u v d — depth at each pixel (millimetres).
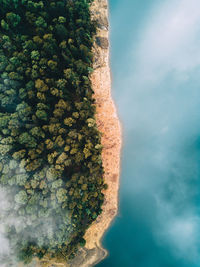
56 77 47406
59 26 45844
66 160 46594
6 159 42938
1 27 44875
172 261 57250
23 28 46156
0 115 43125
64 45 46781
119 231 58938
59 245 47844
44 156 46062
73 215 48656
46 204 45438
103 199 56469
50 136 46812
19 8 45625
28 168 43438
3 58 43250
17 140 43875
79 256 55531
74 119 48406
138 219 59312
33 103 45625
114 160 58406
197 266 56438
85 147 49188
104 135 57625
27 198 43750
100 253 57750
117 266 57562
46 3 47562
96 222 57438
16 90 44531
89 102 52219
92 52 56094
